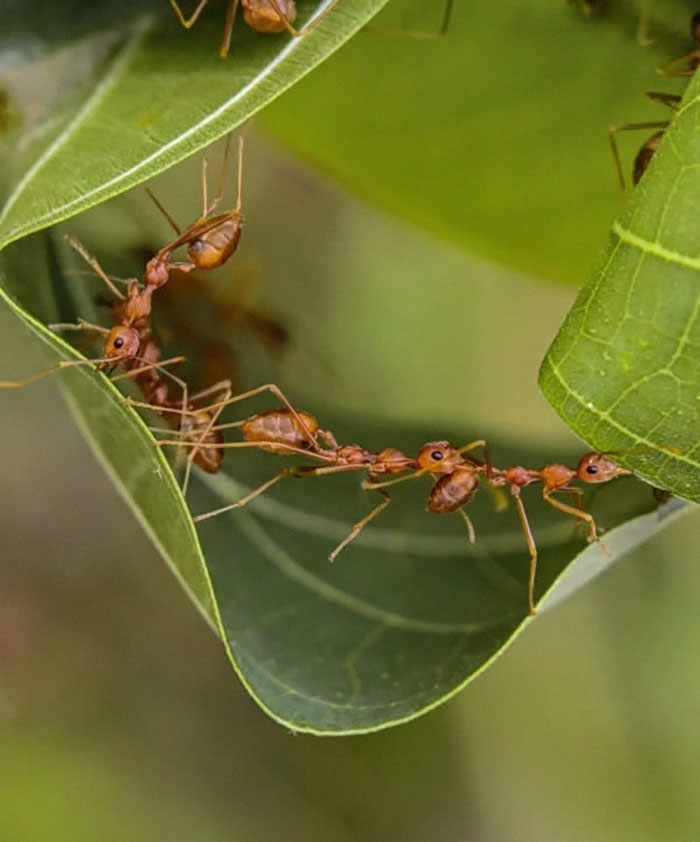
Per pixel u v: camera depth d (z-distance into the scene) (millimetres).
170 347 163
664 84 154
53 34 148
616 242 139
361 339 183
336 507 153
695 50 153
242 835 182
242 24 145
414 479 156
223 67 144
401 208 160
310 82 155
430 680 144
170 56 146
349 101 156
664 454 140
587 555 146
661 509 147
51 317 148
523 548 151
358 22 142
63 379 146
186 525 138
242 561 149
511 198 159
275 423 152
